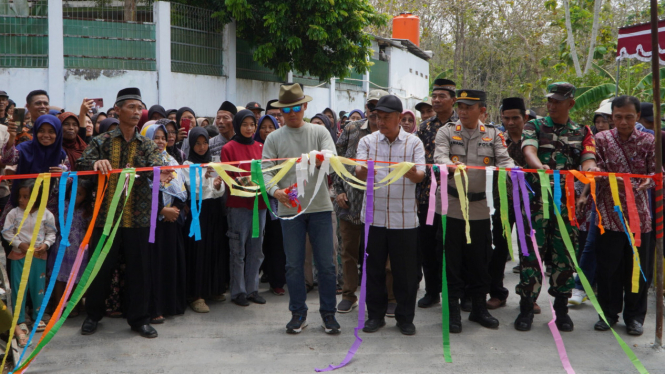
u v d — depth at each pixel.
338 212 5.35
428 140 5.40
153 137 5.08
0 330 3.71
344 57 14.02
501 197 4.21
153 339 4.48
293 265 4.58
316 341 4.46
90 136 5.92
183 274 5.09
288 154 4.65
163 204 4.80
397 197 4.52
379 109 4.42
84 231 4.99
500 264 5.41
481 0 27.20
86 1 11.45
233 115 6.19
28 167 4.68
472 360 4.09
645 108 5.34
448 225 4.67
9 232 4.63
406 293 4.57
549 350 4.32
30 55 10.73
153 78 11.91
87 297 4.53
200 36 12.92
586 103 11.30
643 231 4.59
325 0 12.73
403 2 28.38
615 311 4.77
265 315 5.14
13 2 10.58
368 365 3.98
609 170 4.71
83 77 11.16
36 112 5.75
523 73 31.53
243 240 5.37
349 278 5.30
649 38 7.25
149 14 11.98
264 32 13.67
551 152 4.73
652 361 4.11
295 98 4.57
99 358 4.08
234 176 5.30
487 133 4.73
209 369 3.90
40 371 3.84
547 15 24.98
